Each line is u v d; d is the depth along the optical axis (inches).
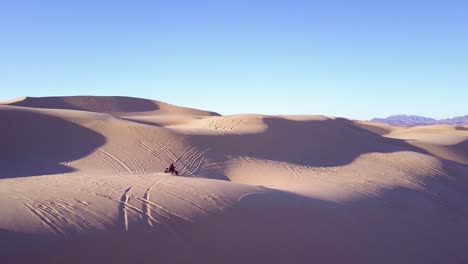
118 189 520.7
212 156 1133.1
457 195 1002.7
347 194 738.2
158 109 3430.1
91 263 343.9
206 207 486.9
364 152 1414.9
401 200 789.2
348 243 506.9
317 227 518.0
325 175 1030.4
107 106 3260.3
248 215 493.4
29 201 427.8
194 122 1881.2
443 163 1294.3
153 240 396.5
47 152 1043.3
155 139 1181.7
